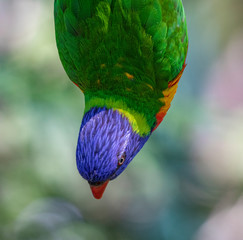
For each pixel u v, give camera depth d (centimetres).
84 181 1115
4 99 1003
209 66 1448
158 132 1085
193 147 1336
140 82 722
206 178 1373
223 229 1371
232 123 1320
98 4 675
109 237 1310
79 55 716
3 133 989
